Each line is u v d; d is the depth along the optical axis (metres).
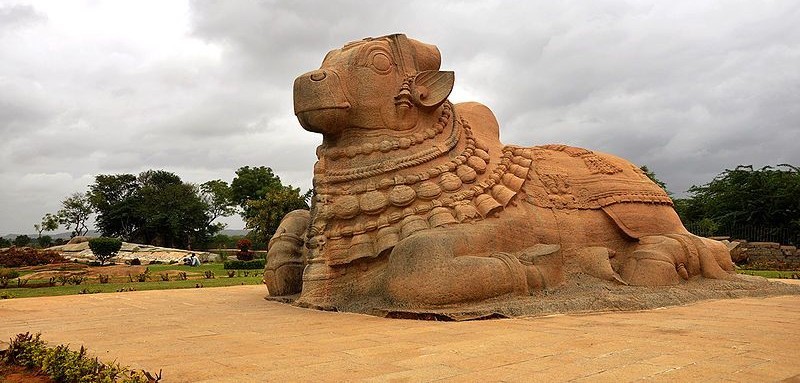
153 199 54.78
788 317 6.12
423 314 6.15
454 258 6.55
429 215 7.11
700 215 33.94
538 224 7.88
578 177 8.96
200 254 36.09
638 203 8.73
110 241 30.62
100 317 6.58
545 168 8.91
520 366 3.72
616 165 9.25
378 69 7.64
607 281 7.89
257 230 41.59
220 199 59.16
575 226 8.29
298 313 6.80
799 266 22.22
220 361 3.94
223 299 8.71
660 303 7.14
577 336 4.90
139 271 20.28
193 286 12.60
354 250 7.20
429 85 7.88
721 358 3.97
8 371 4.02
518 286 6.81
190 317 6.53
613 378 3.40
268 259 8.62
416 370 3.62
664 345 4.46
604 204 8.58
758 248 23.91
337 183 7.58
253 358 4.04
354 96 7.59
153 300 8.61
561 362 3.84
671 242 8.45
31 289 12.23
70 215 56.97
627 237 8.52
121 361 3.96
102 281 14.68
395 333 5.19
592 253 8.16
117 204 55.44
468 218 7.12
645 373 3.53
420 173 7.36
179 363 3.89
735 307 7.06
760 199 28.72
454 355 4.09
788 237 27.48
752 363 3.81
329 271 7.39
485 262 6.61
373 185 7.37
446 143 7.75
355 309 6.85
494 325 5.63
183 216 54.66
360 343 4.64
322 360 3.95
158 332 5.39
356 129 7.69
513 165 8.32
